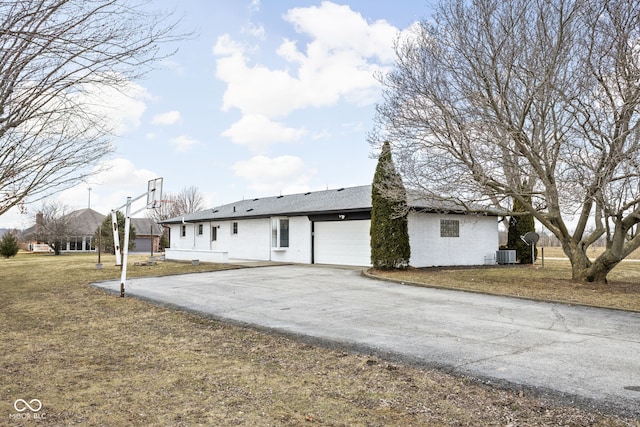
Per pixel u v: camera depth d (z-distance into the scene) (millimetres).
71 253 43594
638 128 9625
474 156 11773
